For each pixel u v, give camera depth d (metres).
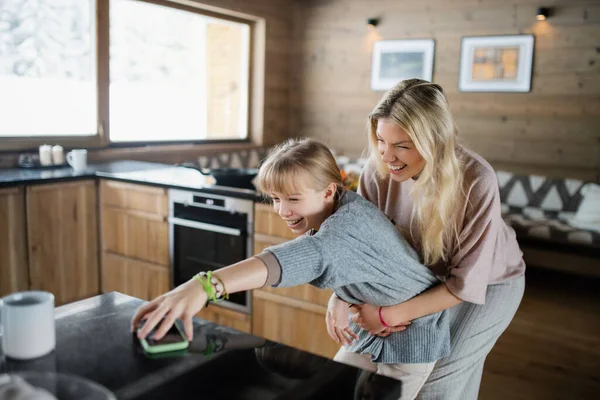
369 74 5.77
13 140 3.63
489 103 5.18
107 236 3.54
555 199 4.70
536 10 4.85
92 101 4.16
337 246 1.10
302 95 6.23
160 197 3.23
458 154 1.45
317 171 1.21
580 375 2.86
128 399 0.77
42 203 3.19
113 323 1.05
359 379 0.87
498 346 3.18
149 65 4.71
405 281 1.30
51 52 3.85
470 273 1.38
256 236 2.87
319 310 2.69
